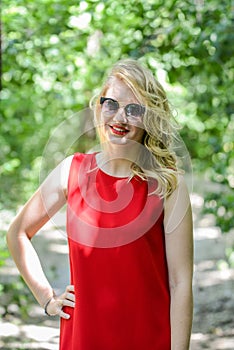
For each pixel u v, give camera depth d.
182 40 7.45
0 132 11.42
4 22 7.96
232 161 8.41
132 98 3.26
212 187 8.47
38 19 8.17
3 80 8.36
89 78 8.66
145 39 7.64
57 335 7.81
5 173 10.31
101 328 3.22
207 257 12.76
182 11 7.43
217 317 8.98
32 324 8.23
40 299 3.49
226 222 7.90
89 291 3.23
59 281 9.96
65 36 8.24
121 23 7.86
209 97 8.83
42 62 8.40
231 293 10.19
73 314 3.36
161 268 3.25
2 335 7.66
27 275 3.50
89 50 8.41
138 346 3.21
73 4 7.92
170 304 3.27
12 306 8.70
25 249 3.49
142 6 7.57
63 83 8.94
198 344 7.85
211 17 7.39
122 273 3.20
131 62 3.31
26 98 11.36
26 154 12.80
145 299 3.20
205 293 10.29
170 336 3.23
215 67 7.81
